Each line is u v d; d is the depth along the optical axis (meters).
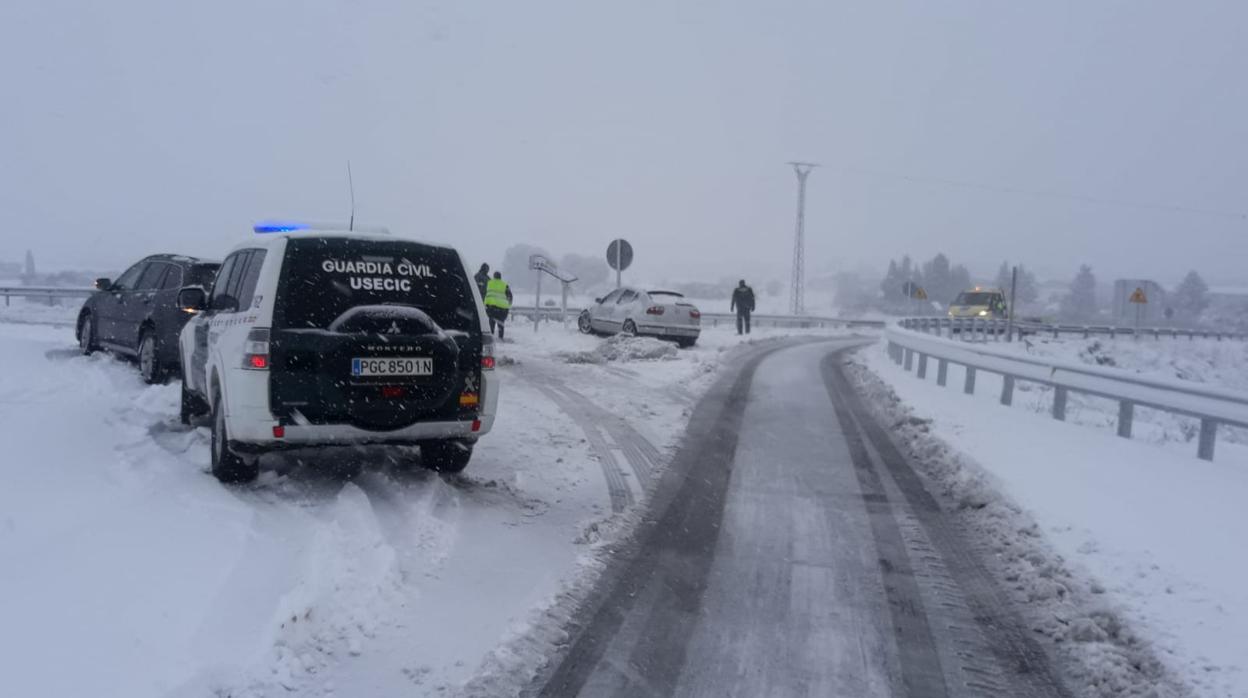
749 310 30.36
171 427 8.86
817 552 6.21
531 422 10.29
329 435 6.28
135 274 13.12
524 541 6.04
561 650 4.45
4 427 7.99
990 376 23.97
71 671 3.76
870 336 40.44
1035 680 4.38
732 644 4.64
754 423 11.23
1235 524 6.68
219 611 4.41
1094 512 6.93
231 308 7.14
